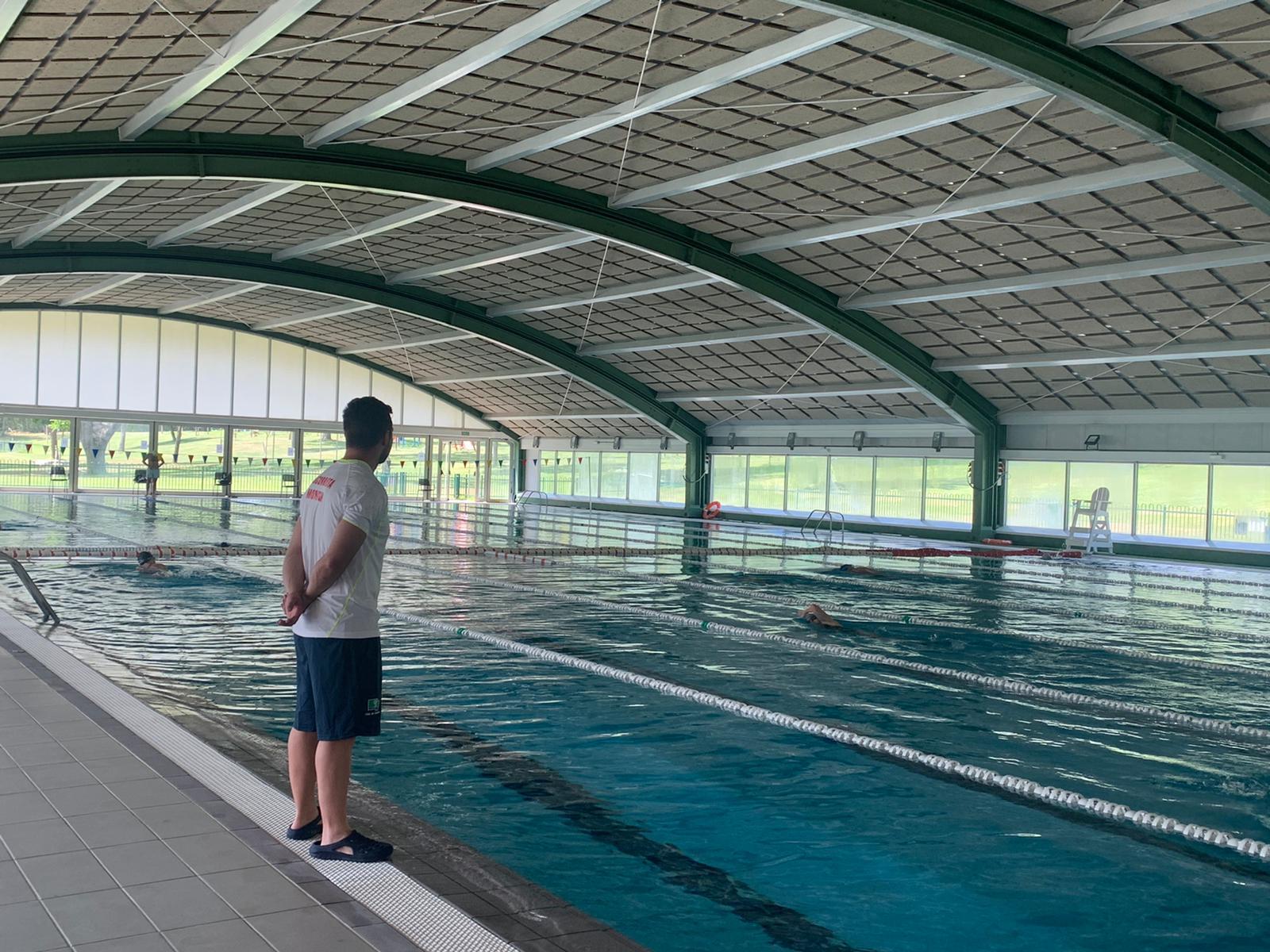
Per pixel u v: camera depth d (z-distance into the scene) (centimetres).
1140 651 1222
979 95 1519
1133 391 2709
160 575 1597
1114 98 1435
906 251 2250
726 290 2683
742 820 578
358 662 417
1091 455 2903
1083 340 2505
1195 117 1514
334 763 413
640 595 1588
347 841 414
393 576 1744
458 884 430
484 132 1856
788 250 2381
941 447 3272
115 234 2608
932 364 2916
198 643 1045
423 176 2006
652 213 2286
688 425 4075
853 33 1351
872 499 3522
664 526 3547
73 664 820
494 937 350
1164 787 668
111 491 4009
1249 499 2603
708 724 802
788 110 1659
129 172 1764
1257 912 468
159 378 4047
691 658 1070
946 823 585
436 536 2827
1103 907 471
